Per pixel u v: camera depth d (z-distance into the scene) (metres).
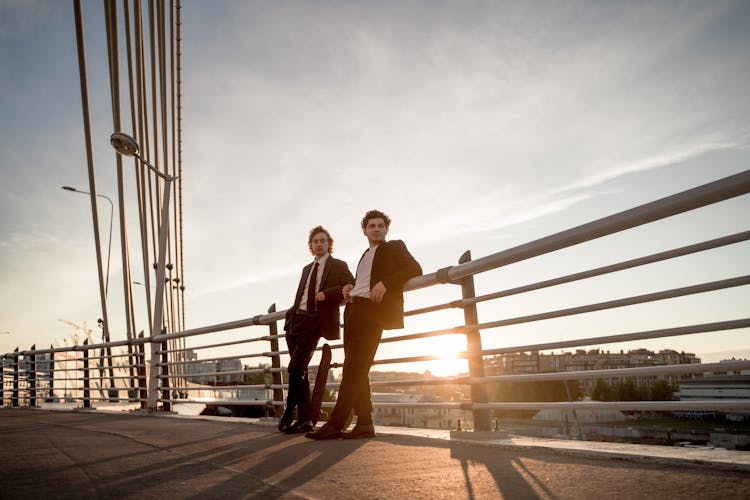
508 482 2.10
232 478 2.37
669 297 2.48
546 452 2.76
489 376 3.46
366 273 3.98
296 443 3.63
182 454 3.15
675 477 1.97
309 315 4.64
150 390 7.77
